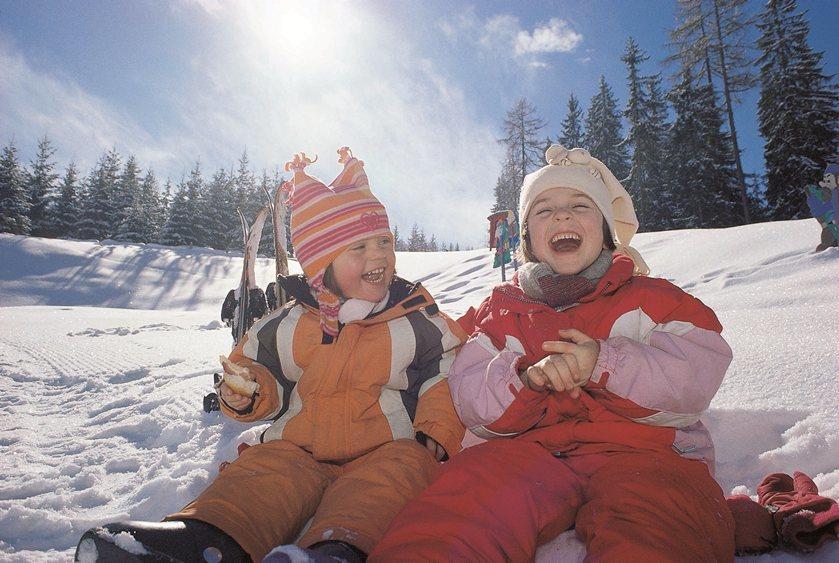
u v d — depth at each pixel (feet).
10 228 152.87
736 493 5.86
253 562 4.26
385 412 6.20
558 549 4.33
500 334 5.90
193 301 92.84
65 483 7.98
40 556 5.70
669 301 5.19
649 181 115.55
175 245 165.58
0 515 6.53
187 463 7.88
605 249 6.12
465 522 3.86
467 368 5.92
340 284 6.73
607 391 4.80
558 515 4.31
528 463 4.62
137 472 8.30
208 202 171.01
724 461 6.75
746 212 91.86
